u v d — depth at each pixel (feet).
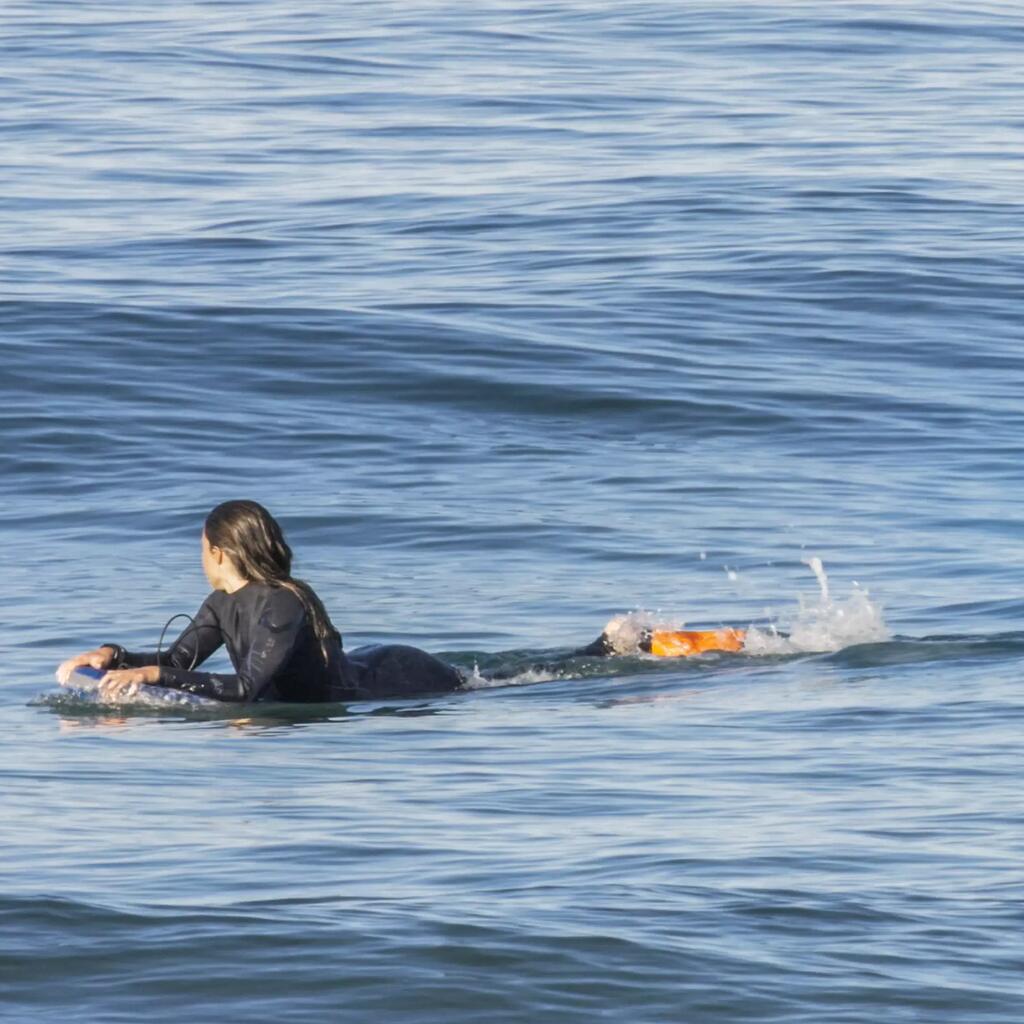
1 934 70.69
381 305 247.91
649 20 481.87
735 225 290.15
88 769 101.86
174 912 73.46
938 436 202.28
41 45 447.83
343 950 69.00
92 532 172.45
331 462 195.00
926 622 140.05
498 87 403.34
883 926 72.13
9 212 301.63
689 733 108.17
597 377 220.64
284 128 366.43
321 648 122.93
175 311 242.99
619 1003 64.69
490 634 140.56
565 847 83.76
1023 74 421.18
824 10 491.31
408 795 94.68
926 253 272.72
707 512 176.55
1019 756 99.14
